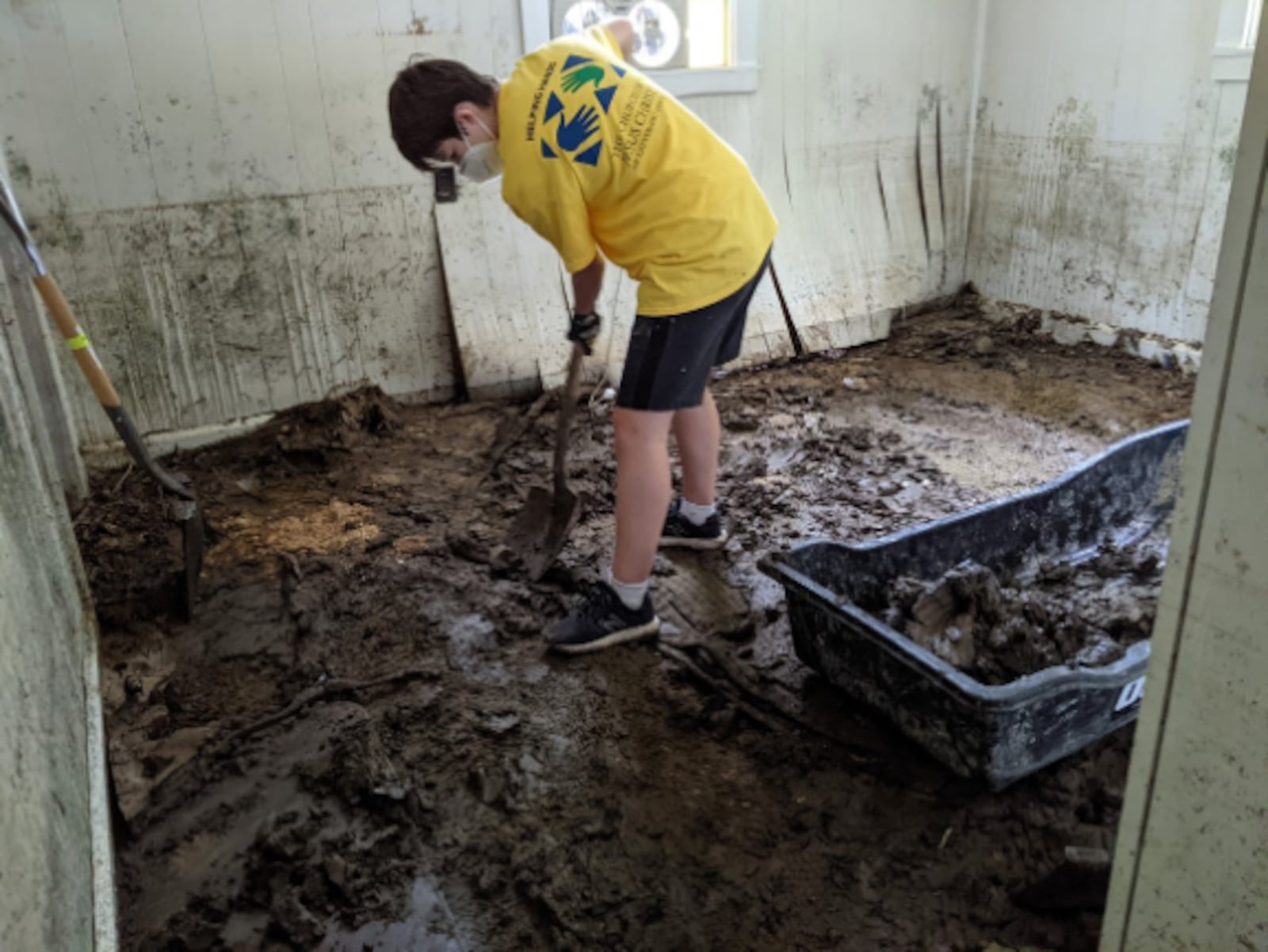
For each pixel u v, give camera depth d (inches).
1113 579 98.9
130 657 93.4
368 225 141.3
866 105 170.7
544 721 84.5
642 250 82.1
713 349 85.5
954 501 121.0
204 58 125.0
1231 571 38.6
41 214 121.3
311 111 133.0
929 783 75.8
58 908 50.2
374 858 71.1
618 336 157.9
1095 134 162.1
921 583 87.6
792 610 85.0
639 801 75.7
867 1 163.5
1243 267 35.4
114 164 123.9
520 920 66.5
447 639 95.8
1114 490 106.3
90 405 128.9
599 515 118.1
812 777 77.2
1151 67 151.6
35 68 116.8
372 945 64.8
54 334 124.3
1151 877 46.2
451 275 147.2
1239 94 141.3
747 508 119.5
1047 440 137.6
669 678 89.9
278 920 65.9
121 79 121.4
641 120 79.6
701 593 102.3
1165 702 42.9
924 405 150.6
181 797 76.6
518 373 153.0
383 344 147.5
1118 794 73.2
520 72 80.0
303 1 127.9
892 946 63.7
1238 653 39.1
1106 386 154.4
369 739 80.9
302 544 113.3
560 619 97.7
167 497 119.1
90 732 75.3
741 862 70.1
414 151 84.5
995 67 175.9
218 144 129.0
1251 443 36.5
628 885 68.5
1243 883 41.6
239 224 133.3
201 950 64.4
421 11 135.0
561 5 141.6
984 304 187.3
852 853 70.6
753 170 163.3
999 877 68.3
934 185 183.0
